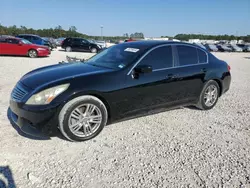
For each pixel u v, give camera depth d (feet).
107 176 8.16
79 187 7.52
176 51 13.76
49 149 9.82
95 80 10.59
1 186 7.36
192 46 14.80
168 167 8.82
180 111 15.43
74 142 10.52
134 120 13.44
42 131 9.77
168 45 13.55
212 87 15.72
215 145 10.75
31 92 9.87
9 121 12.32
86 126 10.61
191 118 14.19
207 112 15.42
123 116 11.73
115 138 11.10
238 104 17.48
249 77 31.65
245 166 9.05
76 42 71.51
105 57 13.80
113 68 11.90
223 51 139.33
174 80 13.24
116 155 9.57
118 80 11.14
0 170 8.18
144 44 13.46
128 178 8.09
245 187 7.80
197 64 14.73
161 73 12.67
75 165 8.74
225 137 11.65
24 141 10.37
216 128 12.76
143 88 11.94
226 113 15.33
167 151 10.04
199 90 14.88
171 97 13.44
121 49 13.84
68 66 12.99
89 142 10.61
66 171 8.34
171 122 13.41
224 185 7.87
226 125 13.24
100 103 10.75
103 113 10.98
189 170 8.68
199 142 11.00
